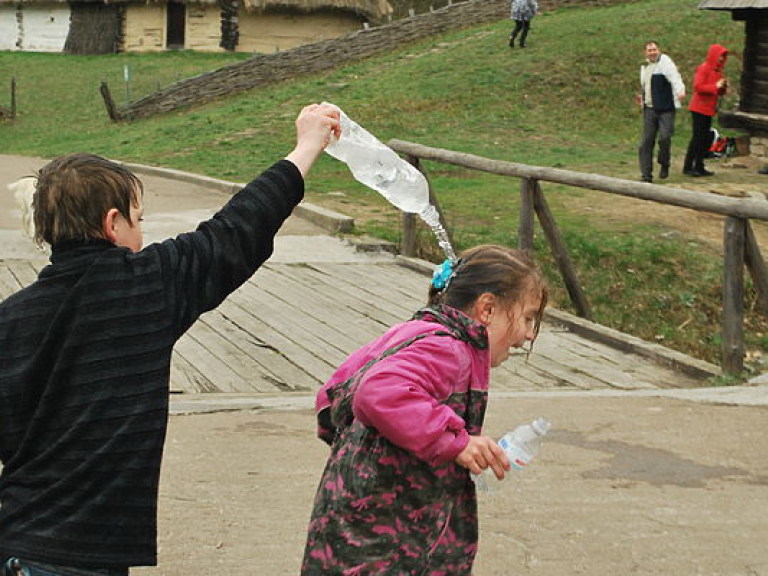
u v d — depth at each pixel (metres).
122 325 2.70
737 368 8.98
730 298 8.95
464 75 28.48
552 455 6.04
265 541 4.80
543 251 13.16
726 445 6.30
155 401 2.71
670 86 18.27
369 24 44.72
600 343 10.14
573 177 10.70
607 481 5.63
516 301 3.07
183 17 44.34
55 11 46.81
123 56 43.84
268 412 7.04
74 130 31.06
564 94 27.06
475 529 3.10
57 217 2.75
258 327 9.98
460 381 2.93
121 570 2.70
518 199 16.47
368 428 3.00
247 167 21.38
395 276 12.33
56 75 40.22
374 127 24.69
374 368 2.87
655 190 9.73
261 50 44.03
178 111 31.94
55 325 2.68
